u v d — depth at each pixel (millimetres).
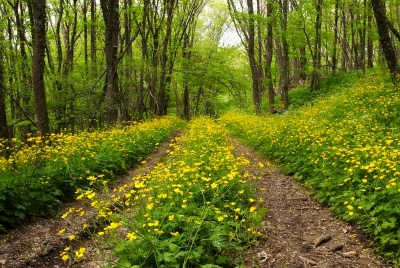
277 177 8602
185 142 11648
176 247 3783
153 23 26016
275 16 19766
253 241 4703
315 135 9734
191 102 45438
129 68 23703
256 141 12711
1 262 4668
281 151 10305
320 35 23156
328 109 13422
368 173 6258
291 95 24953
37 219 6281
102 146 10344
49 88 19203
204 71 29859
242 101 46938
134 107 25875
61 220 6309
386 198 5250
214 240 3992
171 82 29891
